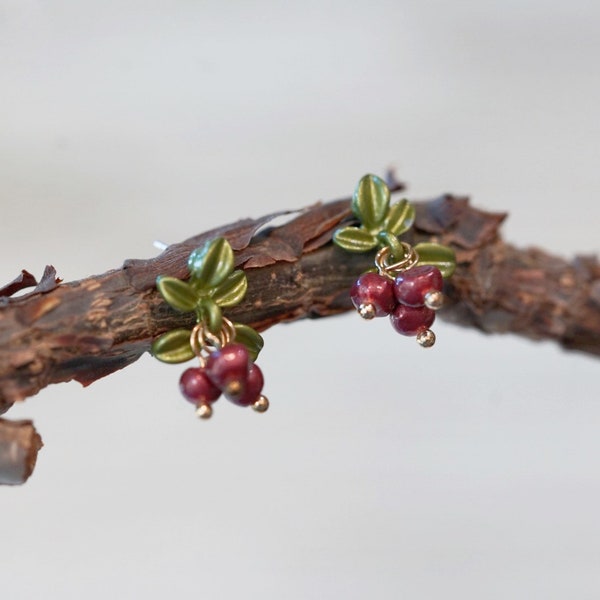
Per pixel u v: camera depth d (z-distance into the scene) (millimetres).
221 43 344
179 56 343
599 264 294
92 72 339
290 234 262
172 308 252
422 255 262
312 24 347
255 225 260
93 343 247
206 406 247
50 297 247
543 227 367
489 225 277
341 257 263
